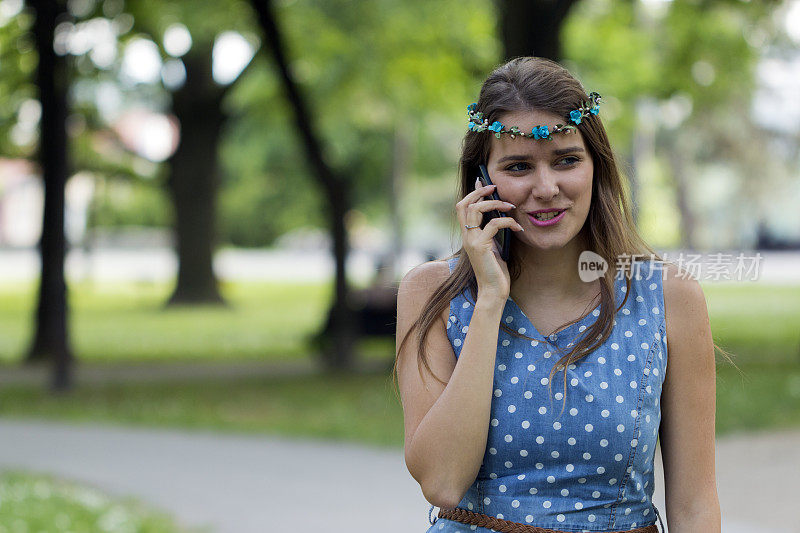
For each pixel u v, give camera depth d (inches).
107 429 465.7
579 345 91.1
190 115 1273.4
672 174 1918.1
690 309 93.4
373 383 631.2
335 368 713.6
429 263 100.4
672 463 93.4
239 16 761.6
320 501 319.9
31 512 295.4
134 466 380.8
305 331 1059.3
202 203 1326.3
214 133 1291.8
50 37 617.9
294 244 3516.2
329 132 1170.6
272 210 2274.9
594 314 93.0
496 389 91.4
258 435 447.5
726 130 1770.4
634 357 91.4
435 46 801.6
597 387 90.0
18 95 807.1
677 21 793.6
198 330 1059.9
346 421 479.2
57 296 602.9
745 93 1141.1
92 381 653.9
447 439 88.4
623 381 90.4
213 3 745.0
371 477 357.4
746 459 373.4
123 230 3152.1
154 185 1409.9
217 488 341.1
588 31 857.5
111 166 1369.3
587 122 91.6
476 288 95.0
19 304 1480.1
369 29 783.1
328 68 831.1
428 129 1334.9
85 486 346.6
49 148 607.8
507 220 90.7
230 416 501.4
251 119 1279.5
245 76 1136.8
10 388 615.8
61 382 601.0
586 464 89.4
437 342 95.3
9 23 719.7
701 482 92.4
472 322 90.0
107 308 1364.4
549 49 564.1
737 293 1501.0
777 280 1761.8
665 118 1150.3
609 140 93.9
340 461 387.5
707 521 91.1
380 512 304.2
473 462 88.6
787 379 584.4
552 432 89.5
